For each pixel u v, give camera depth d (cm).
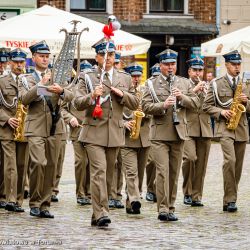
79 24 2675
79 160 2262
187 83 2034
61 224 1880
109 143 1853
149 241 1673
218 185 2680
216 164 3319
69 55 1973
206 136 2280
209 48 2978
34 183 1980
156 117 1986
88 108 1856
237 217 2027
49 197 1991
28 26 2656
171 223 1923
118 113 1878
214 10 4841
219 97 2161
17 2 4591
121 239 1692
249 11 4875
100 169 1841
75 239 1684
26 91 1966
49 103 1973
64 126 2306
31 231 1777
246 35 2928
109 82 1883
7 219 1952
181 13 4809
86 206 2225
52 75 1938
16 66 2131
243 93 2152
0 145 2161
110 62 1884
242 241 1684
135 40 2703
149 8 4772
